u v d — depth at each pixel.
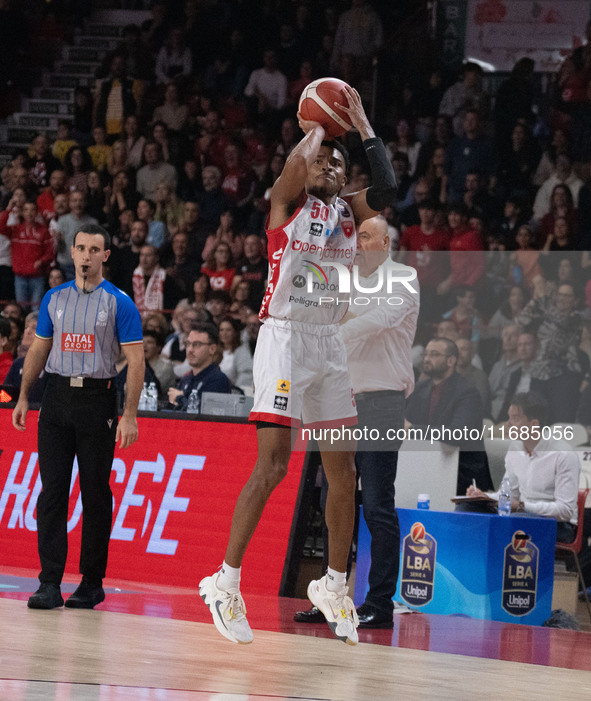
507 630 10.82
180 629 9.19
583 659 8.90
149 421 14.73
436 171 30.03
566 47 30.84
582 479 15.88
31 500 15.24
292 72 33.38
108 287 10.84
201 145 32.06
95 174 31.94
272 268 8.13
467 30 31.95
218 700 6.04
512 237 28.52
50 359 10.80
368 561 12.59
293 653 8.20
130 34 35.12
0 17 36.94
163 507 14.07
